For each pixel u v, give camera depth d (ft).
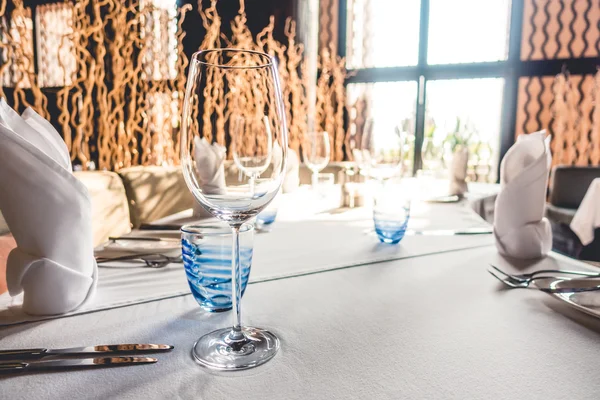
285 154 1.57
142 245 2.73
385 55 14.33
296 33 13.39
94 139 7.63
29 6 17.02
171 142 7.73
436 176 6.57
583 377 1.27
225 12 12.91
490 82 13.70
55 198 1.69
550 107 13.42
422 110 13.93
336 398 1.17
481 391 1.20
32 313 1.70
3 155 1.60
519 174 2.50
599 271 2.25
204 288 1.73
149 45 8.08
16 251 1.72
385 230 2.88
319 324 1.64
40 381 1.24
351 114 14.08
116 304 1.82
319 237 3.12
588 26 13.12
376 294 1.96
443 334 1.55
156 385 1.22
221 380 1.25
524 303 1.84
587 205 8.06
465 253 2.67
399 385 1.23
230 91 1.54
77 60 6.22
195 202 3.67
